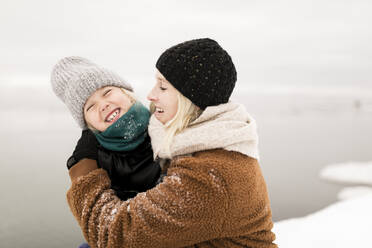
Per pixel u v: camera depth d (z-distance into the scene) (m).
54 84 1.23
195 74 0.97
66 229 6.57
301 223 2.99
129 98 1.15
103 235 0.87
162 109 1.04
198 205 0.81
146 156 1.07
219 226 0.84
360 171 12.68
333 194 9.94
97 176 0.99
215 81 0.99
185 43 1.04
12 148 16.34
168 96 1.02
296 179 11.60
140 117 1.10
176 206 0.82
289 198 9.42
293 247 2.50
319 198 9.50
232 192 0.83
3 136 21.48
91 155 1.09
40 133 23.64
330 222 2.93
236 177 0.85
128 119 1.07
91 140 1.12
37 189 9.10
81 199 0.95
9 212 7.35
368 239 2.56
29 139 20.09
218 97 1.00
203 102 0.99
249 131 0.92
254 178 0.91
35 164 12.43
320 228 2.82
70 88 1.14
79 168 1.07
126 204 0.88
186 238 0.82
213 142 0.88
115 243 0.84
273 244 1.04
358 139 23.25
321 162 14.73
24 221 6.88
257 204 0.92
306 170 13.05
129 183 1.02
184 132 0.94
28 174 10.79
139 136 1.09
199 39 1.06
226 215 0.84
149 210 0.82
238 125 0.93
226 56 1.04
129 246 0.83
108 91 1.15
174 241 0.82
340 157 16.12
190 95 0.98
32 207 7.70
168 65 1.00
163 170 1.03
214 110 0.96
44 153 14.95
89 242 0.93
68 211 7.52
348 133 26.86
